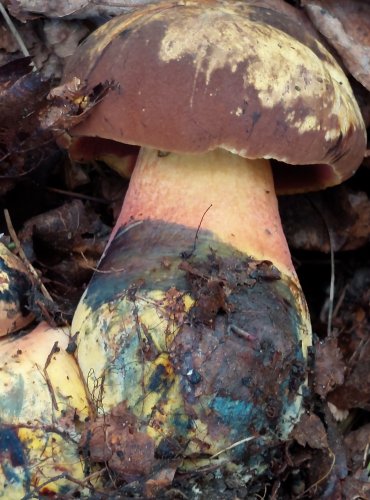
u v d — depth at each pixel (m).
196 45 0.26
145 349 0.25
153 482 0.25
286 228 0.40
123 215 0.30
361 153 0.30
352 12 0.36
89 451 0.25
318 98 0.27
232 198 0.28
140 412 0.25
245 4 0.29
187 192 0.28
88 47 0.29
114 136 0.27
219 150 0.28
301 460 0.28
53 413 0.25
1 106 0.31
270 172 0.30
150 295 0.26
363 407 0.35
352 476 0.31
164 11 0.28
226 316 0.25
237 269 0.27
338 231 0.39
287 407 0.26
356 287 0.40
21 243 0.35
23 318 0.29
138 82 0.26
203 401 0.25
